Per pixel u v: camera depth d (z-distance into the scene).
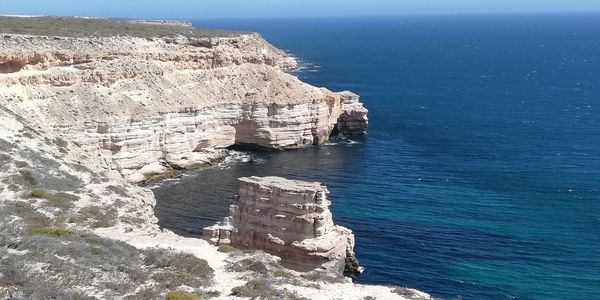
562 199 69.75
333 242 45.56
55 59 76.69
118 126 77.00
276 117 97.06
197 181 79.69
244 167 87.25
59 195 43.12
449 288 47.03
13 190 42.16
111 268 27.53
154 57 89.94
